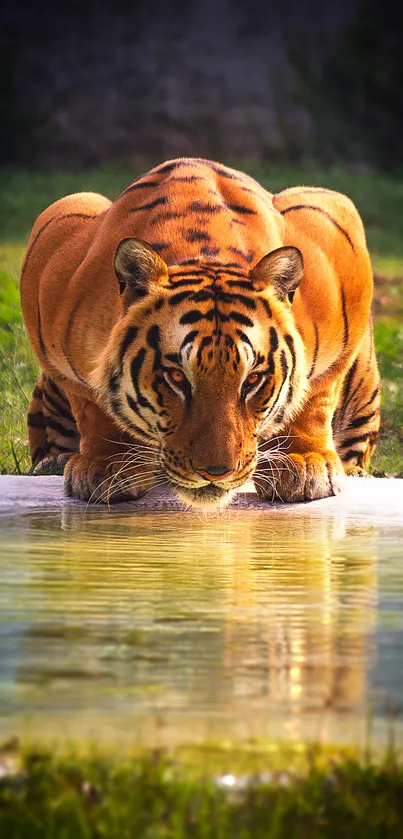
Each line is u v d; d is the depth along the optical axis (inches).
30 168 2089.1
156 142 2137.1
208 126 2153.1
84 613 260.4
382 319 1073.5
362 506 438.6
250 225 448.1
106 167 2066.9
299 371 426.6
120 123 2146.9
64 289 467.5
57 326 460.4
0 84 2111.2
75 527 386.9
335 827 163.2
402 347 915.4
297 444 464.8
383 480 492.1
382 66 2175.2
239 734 186.7
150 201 453.1
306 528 391.5
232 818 162.7
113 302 438.6
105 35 2201.0
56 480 477.7
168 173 464.8
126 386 415.2
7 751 177.9
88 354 444.8
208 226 438.0
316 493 450.3
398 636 245.0
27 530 378.9
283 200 491.2
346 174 2001.7
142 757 176.2
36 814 162.4
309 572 312.2
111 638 240.1
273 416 421.7
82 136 2129.7
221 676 216.4
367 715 195.8
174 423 401.1
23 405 655.1
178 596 279.4
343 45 2217.0
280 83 2202.3
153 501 445.4
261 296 415.5
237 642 238.7
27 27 2170.3
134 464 448.5
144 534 375.6
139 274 411.8
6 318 864.9
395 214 1733.5
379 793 169.0
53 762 173.2
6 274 1042.1
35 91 2144.4
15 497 444.8
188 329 401.7
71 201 508.7
